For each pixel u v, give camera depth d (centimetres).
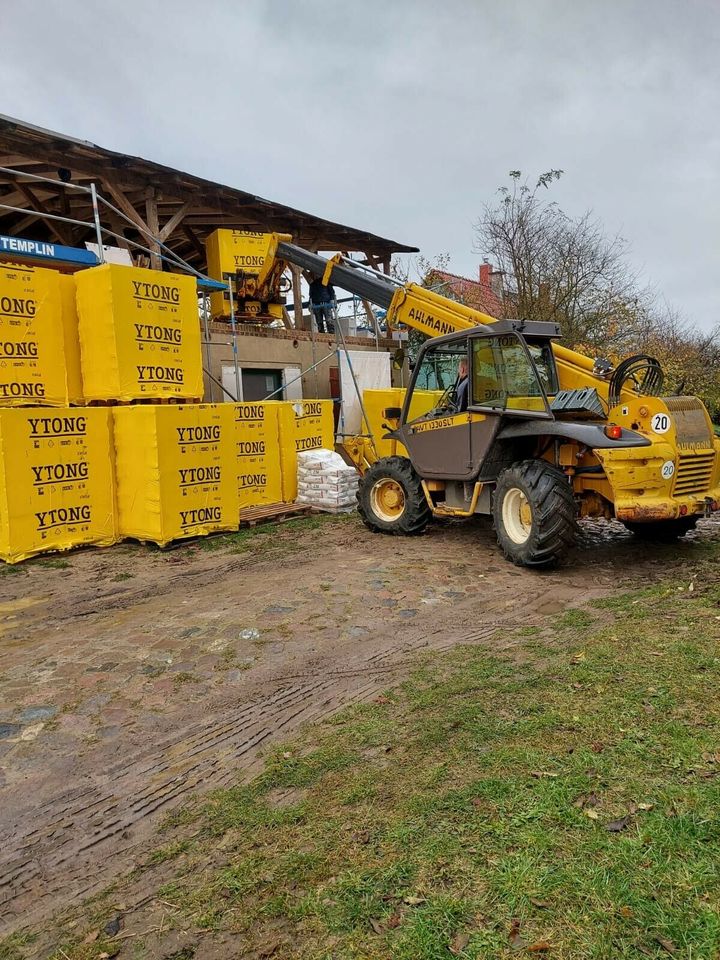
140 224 1135
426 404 925
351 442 1147
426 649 446
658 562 648
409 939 197
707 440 610
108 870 251
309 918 212
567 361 730
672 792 250
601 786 259
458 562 673
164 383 809
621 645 402
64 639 494
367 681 400
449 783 276
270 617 522
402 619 509
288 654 448
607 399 660
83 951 210
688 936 186
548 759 283
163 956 205
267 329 1358
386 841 244
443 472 753
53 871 253
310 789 287
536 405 644
